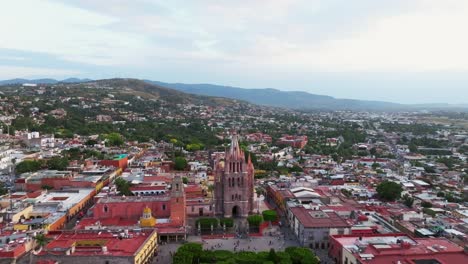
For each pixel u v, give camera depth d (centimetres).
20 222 17262
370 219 18350
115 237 15125
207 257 14262
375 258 12619
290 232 18875
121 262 13038
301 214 18462
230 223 18912
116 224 18000
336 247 14938
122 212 19062
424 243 14375
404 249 13538
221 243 17175
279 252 14312
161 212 19275
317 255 15875
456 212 19738
